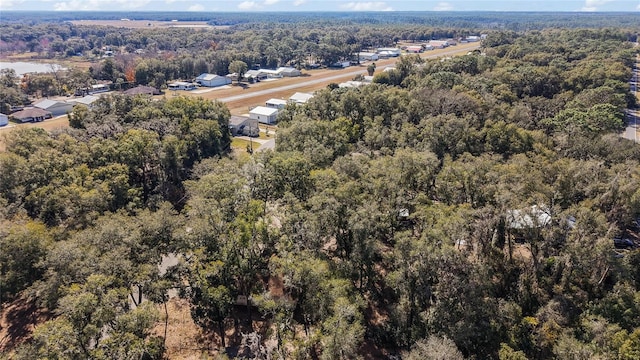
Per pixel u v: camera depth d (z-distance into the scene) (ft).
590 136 223.71
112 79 523.29
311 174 162.81
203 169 224.53
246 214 143.74
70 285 113.19
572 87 366.02
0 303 135.95
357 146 233.35
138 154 213.25
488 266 137.49
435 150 214.48
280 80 572.92
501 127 222.28
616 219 160.66
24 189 168.04
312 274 116.67
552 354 117.39
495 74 376.27
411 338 124.06
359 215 129.18
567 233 141.69
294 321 131.95
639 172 172.55
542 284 141.69
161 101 289.74
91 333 95.55
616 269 133.59
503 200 142.10
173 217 145.59
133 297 126.72
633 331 112.27
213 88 520.42
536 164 186.50
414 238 132.77
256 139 340.80
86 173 185.68
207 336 132.57
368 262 136.77
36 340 109.50
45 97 455.22
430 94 276.41
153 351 112.37
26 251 125.59
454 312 120.06
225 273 130.21
